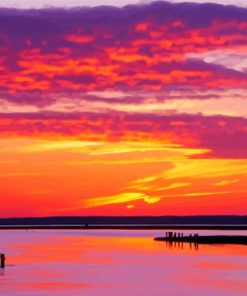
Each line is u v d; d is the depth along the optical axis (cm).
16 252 13250
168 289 7131
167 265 9888
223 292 6912
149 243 17075
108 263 10325
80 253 12862
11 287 7312
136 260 10894
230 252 12762
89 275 8494
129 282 7719
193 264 10019
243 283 7594
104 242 18038
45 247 15262
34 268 9525
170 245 15812
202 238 19038
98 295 6725
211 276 8300
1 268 9538
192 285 7438
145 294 6788
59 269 9350
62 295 6731
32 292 6931
